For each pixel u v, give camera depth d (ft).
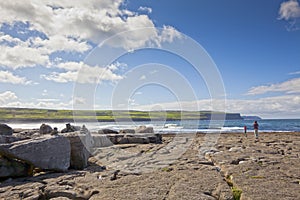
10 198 14.74
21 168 19.60
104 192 15.52
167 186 16.47
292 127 160.97
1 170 18.57
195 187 16.02
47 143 20.97
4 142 22.43
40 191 16.02
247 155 27.84
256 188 15.19
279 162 23.30
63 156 21.94
